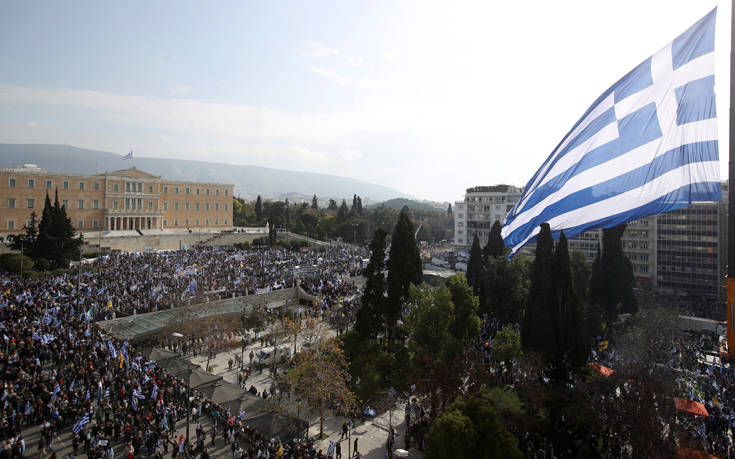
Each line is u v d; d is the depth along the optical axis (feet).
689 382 144.77
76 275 271.49
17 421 115.85
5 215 435.53
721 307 321.32
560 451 119.14
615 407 117.29
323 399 135.74
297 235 607.78
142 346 200.85
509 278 226.79
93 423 123.85
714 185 82.99
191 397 145.59
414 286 167.94
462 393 134.00
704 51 84.64
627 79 95.35
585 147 101.30
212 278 284.20
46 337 154.30
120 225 513.45
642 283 332.19
